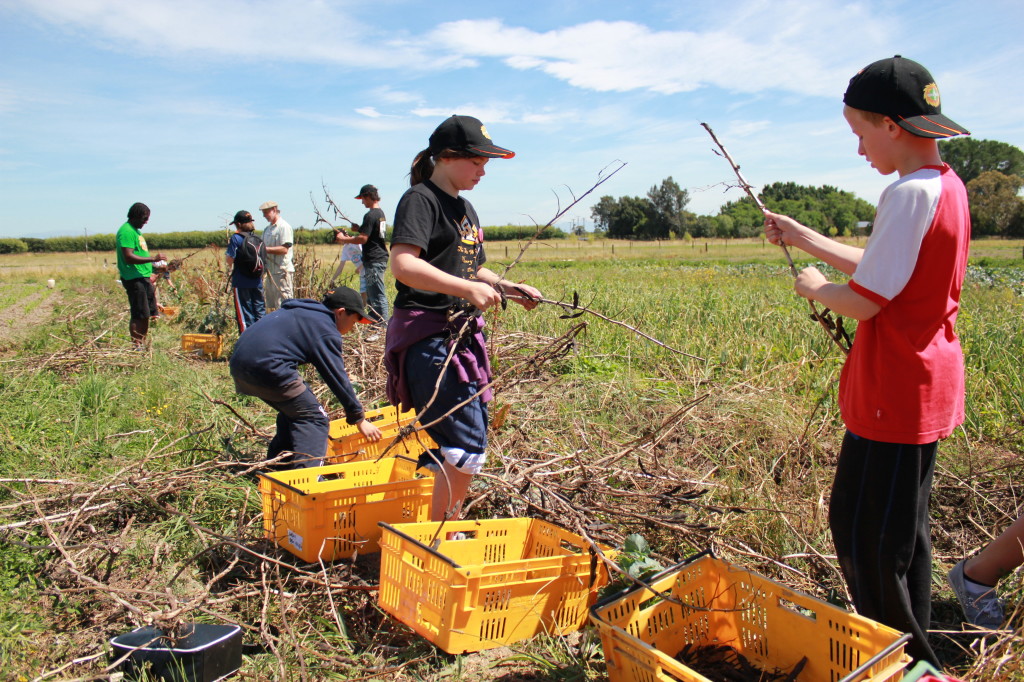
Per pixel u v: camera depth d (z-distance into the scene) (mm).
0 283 23516
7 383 6324
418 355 3043
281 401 4180
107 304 13680
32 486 4023
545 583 2789
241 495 4039
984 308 10664
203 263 18047
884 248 2215
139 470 4047
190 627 2605
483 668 2686
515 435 4770
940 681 2139
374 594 3080
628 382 6246
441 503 3225
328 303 4230
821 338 7289
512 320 8539
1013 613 2682
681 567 2732
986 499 3926
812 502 3967
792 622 2580
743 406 5500
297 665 2664
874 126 2350
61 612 2986
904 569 2398
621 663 2336
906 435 2303
